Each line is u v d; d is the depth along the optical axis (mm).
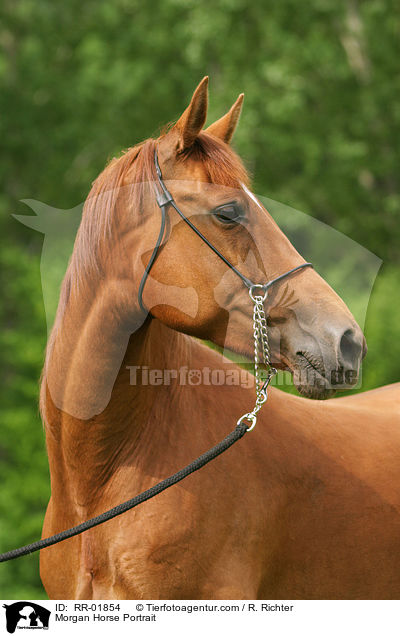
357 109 13555
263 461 2670
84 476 2598
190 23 13734
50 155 14367
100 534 2541
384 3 13797
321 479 2777
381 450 2971
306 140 12734
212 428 2637
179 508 2490
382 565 2875
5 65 13945
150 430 2582
